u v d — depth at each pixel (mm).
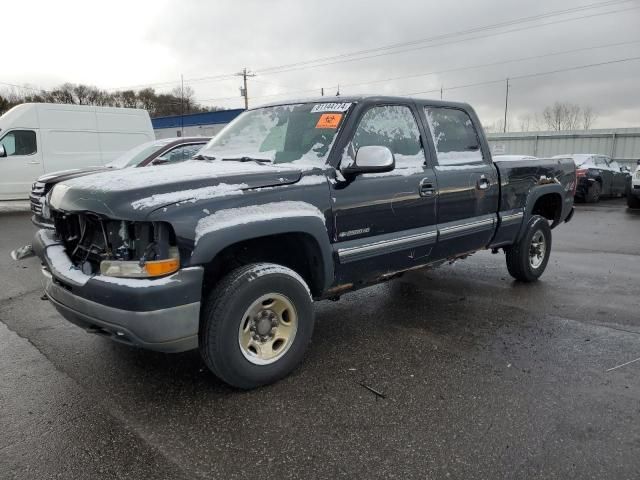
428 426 2830
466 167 4602
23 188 12602
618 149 24484
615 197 18797
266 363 3256
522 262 5676
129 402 3117
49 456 2562
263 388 3301
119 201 2797
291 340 3383
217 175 3082
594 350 3895
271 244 3576
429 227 4254
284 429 2812
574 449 2598
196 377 3453
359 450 2611
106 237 2979
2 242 8844
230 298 3025
